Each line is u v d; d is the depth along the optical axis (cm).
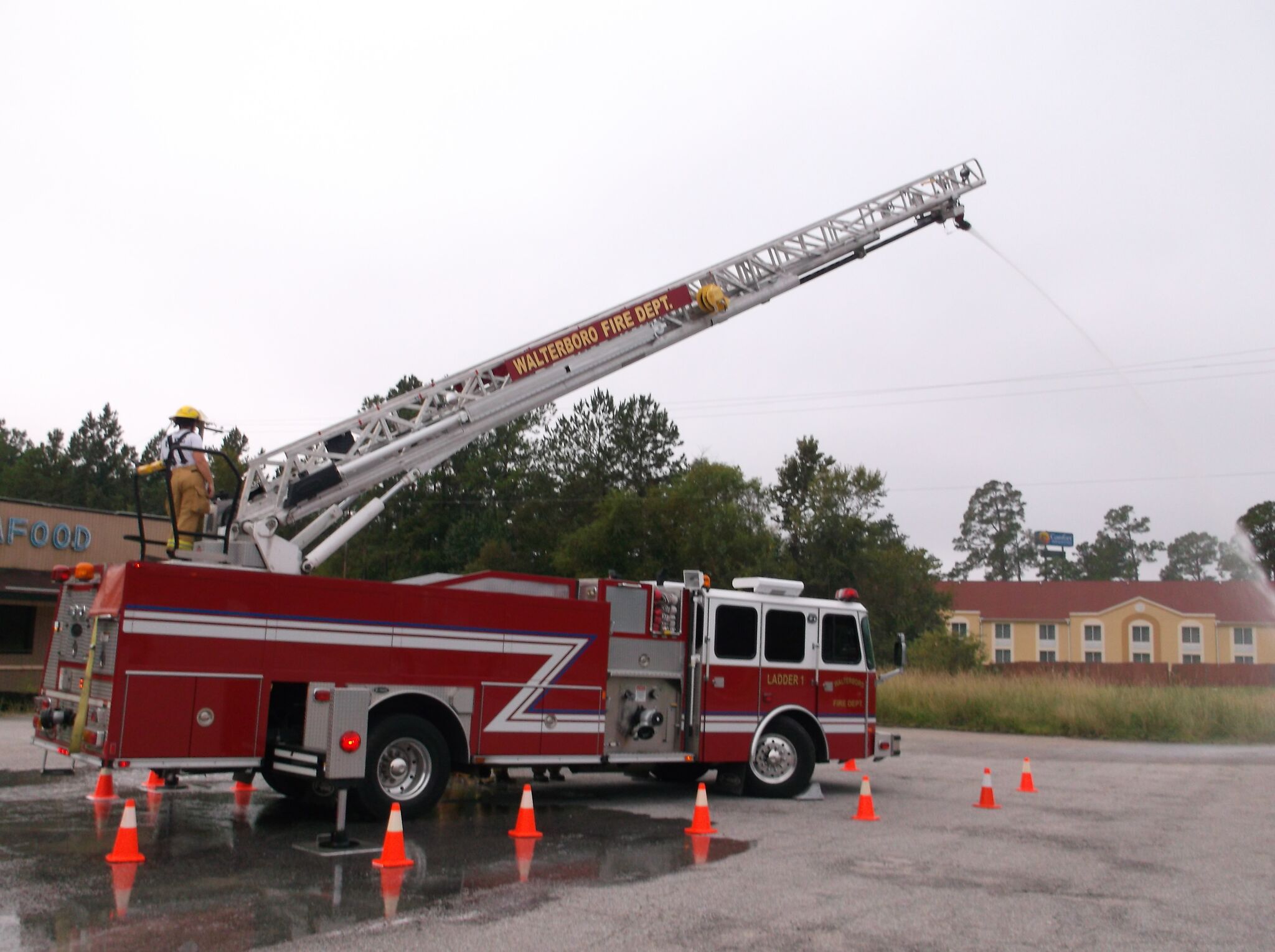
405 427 1258
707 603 1184
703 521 4300
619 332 1445
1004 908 689
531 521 5250
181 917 620
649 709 1145
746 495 4519
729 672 1191
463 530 5397
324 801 1032
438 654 980
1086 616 6756
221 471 4944
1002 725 2473
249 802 1055
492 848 852
